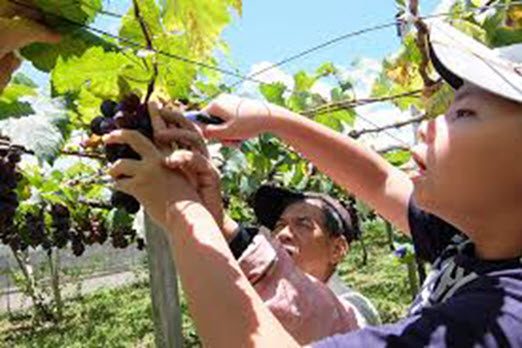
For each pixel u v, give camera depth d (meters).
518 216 1.16
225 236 1.56
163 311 3.51
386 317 11.16
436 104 2.55
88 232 6.12
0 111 2.02
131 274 26.52
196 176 1.24
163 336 3.51
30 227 5.16
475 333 1.01
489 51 1.29
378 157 1.81
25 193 3.96
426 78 2.70
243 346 1.05
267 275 1.56
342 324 1.65
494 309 1.03
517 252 1.17
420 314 1.08
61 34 1.47
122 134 1.21
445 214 1.23
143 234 3.70
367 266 17.70
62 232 5.13
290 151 4.46
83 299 20.25
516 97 1.10
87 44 1.52
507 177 1.14
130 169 1.20
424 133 1.23
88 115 2.20
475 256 1.24
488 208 1.16
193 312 1.11
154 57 1.79
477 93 1.18
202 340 1.09
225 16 1.86
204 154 1.30
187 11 1.83
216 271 1.11
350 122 3.95
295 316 1.55
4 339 15.20
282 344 1.05
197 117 1.63
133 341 12.76
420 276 4.29
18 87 2.04
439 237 1.61
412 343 1.02
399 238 5.36
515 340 1.00
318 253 2.17
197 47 1.89
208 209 1.25
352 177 1.78
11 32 1.42
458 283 1.19
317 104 3.94
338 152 1.76
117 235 6.33
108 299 19.73
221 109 1.64
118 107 1.33
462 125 1.16
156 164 1.20
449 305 1.07
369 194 1.79
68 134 2.19
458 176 1.16
